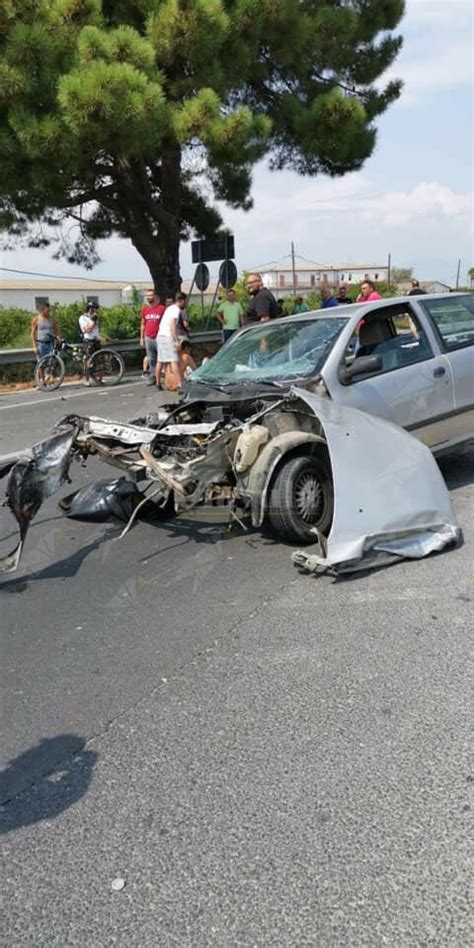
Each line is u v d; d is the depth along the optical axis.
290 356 5.95
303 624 4.02
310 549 5.16
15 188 14.30
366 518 4.73
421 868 2.29
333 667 3.54
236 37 14.45
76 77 12.11
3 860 2.45
